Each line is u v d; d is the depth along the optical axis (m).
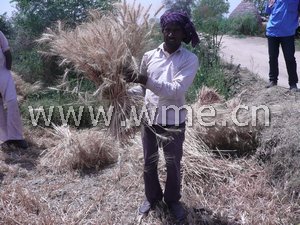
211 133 4.97
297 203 4.14
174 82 3.32
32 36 9.19
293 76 6.65
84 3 8.96
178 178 3.74
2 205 4.24
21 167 5.16
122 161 4.80
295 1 6.34
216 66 7.78
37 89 7.59
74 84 4.18
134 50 3.45
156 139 3.67
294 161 4.35
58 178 4.87
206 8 18.56
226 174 4.60
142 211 3.97
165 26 3.35
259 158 4.75
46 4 9.33
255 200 4.23
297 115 5.01
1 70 5.53
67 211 4.15
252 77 7.85
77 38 3.43
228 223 3.90
